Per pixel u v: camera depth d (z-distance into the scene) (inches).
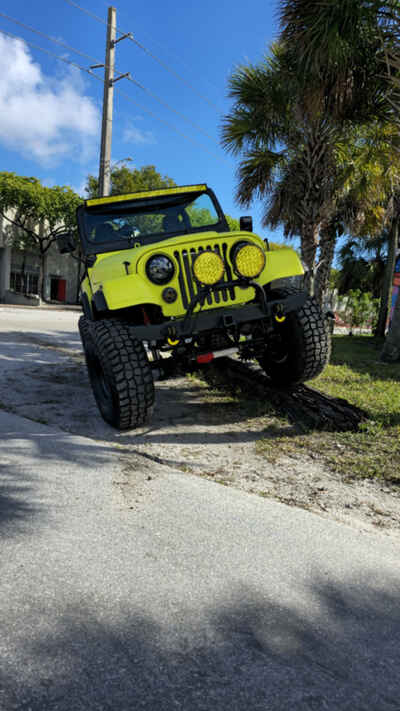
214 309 157.4
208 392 220.2
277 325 183.2
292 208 414.0
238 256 154.2
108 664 55.8
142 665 55.9
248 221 196.7
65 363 291.0
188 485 115.1
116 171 1333.7
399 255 833.5
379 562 83.6
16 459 126.3
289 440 154.9
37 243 1387.8
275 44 379.2
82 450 136.8
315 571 79.4
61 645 58.6
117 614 65.2
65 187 1336.1
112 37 599.8
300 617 67.0
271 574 77.6
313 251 384.5
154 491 110.3
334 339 680.4
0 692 50.8
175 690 52.4
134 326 153.6
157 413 184.5
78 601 67.6
